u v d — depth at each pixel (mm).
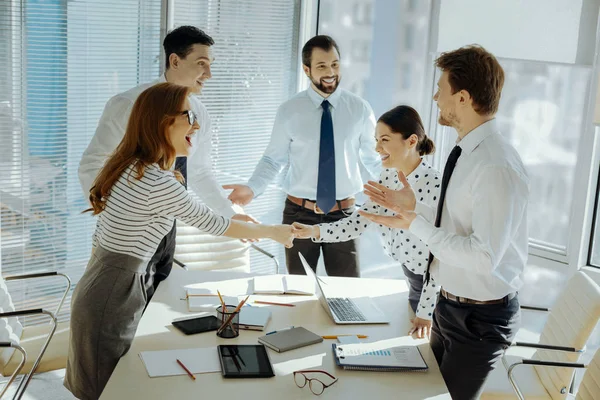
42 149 4070
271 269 5262
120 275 2617
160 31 4332
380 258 4766
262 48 4875
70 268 4301
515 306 2488
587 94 3736
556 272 3990
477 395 2529
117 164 2629
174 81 3459
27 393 3760
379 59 4680
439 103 2453
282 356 2463
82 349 2609
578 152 3807
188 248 3857
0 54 3834
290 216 4184
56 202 4176
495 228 2271
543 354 3051
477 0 4098
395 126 2902
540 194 4039
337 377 2326
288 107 4078
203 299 2953
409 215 2459
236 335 2605
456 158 2467
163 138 2584
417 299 2945
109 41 4168
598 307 2695
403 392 2250
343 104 4047
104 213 2678
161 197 2598
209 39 3445
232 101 4816
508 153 2342
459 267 2434
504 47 4027
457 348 2475
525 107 4039
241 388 2227
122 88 4266
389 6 4570
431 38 4363
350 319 2791
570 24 3717
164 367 2338
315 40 3939
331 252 4121
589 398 2598
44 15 3924
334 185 4031
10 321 3209
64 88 4066
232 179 4930
